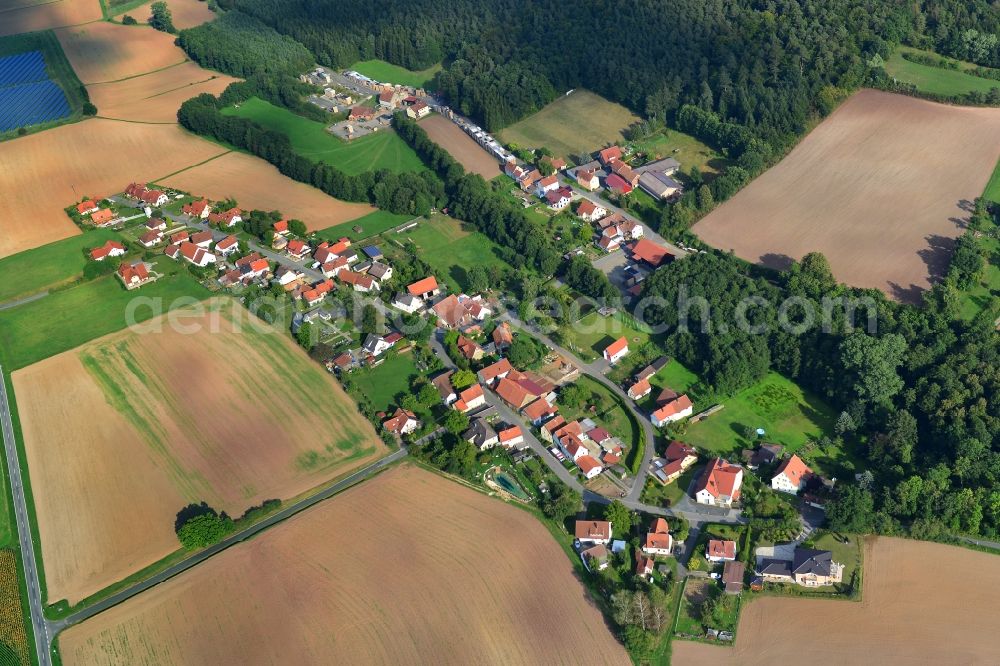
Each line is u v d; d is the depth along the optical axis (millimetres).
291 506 171000
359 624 147625
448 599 151125
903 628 143250
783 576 152125
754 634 144250
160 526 168125
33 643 148875
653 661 141125
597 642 143875
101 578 158875
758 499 166375
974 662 137750
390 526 165375
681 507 167875
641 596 145625
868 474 166625
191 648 146000
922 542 157750
